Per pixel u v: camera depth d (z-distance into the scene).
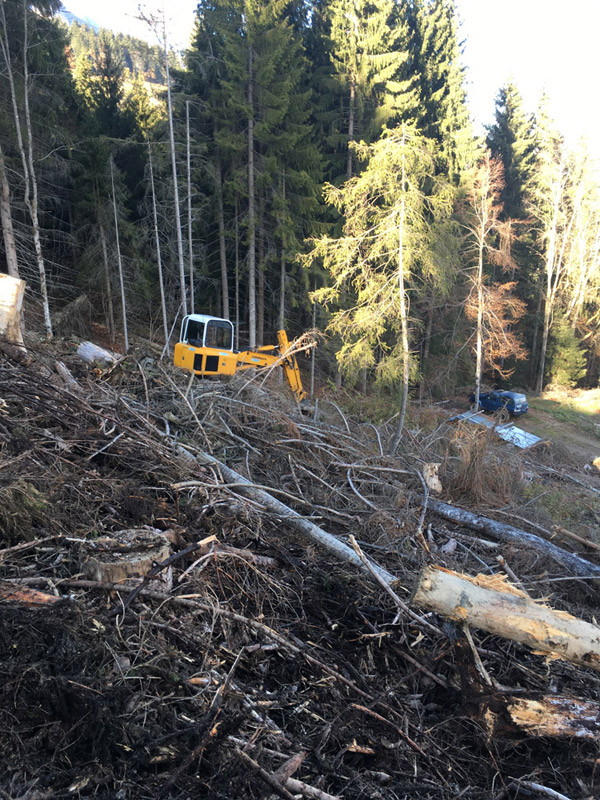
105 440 5.07
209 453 6.27
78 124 26.70
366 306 15.30
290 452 7.08
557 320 34.44
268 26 22.03
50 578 3.24
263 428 7.42
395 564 5.16
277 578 4.36
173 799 2.32
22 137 17.88
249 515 4.93
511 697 3.39
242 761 2.56
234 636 3.55
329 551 4.88
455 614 3.55
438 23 28.84
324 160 25.05
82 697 2.50
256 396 8.16
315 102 26.28
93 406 5.86
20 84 17.28
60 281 23.12
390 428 11.34
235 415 7.47
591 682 4.21
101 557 3.38
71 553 3.54
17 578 3.13
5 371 5.19
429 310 24.59
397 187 14.46
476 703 3.47
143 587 3.27
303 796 2.63
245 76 21.89
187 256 23.98
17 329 5.91
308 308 23.12
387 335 20.45
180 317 25.50
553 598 5.62
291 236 22.06
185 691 2.91
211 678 3.03
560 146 31.56
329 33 27.16
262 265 23.78
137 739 2.50
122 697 2.62
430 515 6.82
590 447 21.91
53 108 19.83
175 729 2.64
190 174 22.39
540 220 33.44
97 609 3.09
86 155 22.28
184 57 24.27
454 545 6.00
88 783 2.28
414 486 7.51
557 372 33.88
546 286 34.28
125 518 4.25
